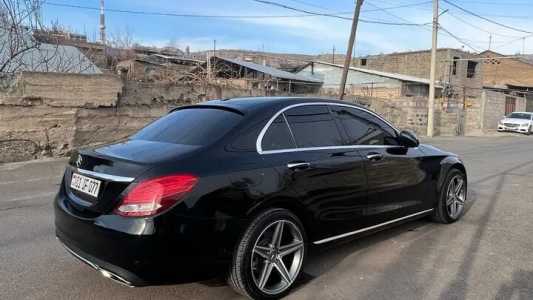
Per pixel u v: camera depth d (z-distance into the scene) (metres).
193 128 3.87
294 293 3.78
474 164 12.05
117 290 3.77
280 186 3.65
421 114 28.28
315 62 44.59
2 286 3.82
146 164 3.25
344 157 4.27
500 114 35.50
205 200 3.25
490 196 7.62
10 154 10.77
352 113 4.70
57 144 11.45
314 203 3.94
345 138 4.45
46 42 14.85
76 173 3.71
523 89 52.22
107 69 19.06
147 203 3.11
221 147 3.54
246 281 3.46
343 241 4.39
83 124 11.86
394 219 4.93
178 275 3.20
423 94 39.88
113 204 3.22
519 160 13.17
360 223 4.46
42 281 3.93
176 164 3.27
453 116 29.52
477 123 33.03
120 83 12.39
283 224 3.70
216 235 3.29
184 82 15.88
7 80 10.82
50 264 4.30
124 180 3.21
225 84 19.11
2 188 7.96
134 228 3.08
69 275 4.05
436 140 22.70
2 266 4.24
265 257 3.61
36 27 13.78
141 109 13.14
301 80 36.31
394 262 4.48
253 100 4.24
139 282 3.14
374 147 4.70
